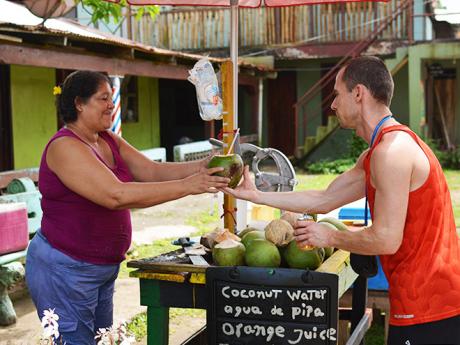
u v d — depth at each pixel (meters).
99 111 3.19
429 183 2.57
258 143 17.64
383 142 2.59
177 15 18.33
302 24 17.89
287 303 2.80
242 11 18.22
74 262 3.15
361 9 17.45
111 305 3.50
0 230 5.20
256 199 3.16
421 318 2.60
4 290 5.35
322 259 3.09
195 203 11.85
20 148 11.69
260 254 2.91
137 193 2.98
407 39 16.92
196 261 3.09
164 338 3.13
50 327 2.63
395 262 2.65
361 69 2.69
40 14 7.90
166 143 19.83
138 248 8.10
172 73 11.91
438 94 18.91
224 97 3.65
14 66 11.49
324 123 19.72
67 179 3.02
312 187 13.64
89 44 9.35
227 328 2.88
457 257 2.66
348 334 4.22
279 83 20.03
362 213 4.51
